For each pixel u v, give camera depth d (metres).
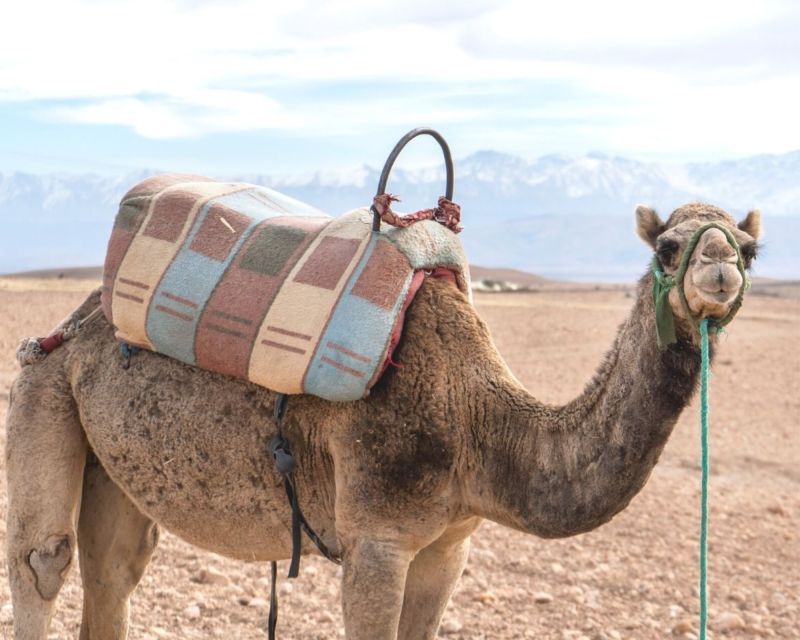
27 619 5.89
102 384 5.96
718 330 4.80
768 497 15.01
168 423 5.68
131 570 6.29
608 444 4.98
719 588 10.55
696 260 4.63
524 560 10.78
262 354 5.38
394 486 5.18
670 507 13.84
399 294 5.33
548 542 11.68
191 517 5.73
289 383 5.29
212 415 5.59
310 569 9.77
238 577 9.15
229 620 8.09
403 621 5.55
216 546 5.79
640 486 5.01
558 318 49.62
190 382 5.71
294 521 5.41
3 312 36.91
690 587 10.52
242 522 5.62
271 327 5.39
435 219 5.77
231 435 5.54
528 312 53.53
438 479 5.23
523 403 5.29
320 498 5.47
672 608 9.70
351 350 5.19
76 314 6.34
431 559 5.55
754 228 5.18
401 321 5.33
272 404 5.48
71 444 6.07
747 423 21.23
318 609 8.65
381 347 5.20
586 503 5.03
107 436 5.88
